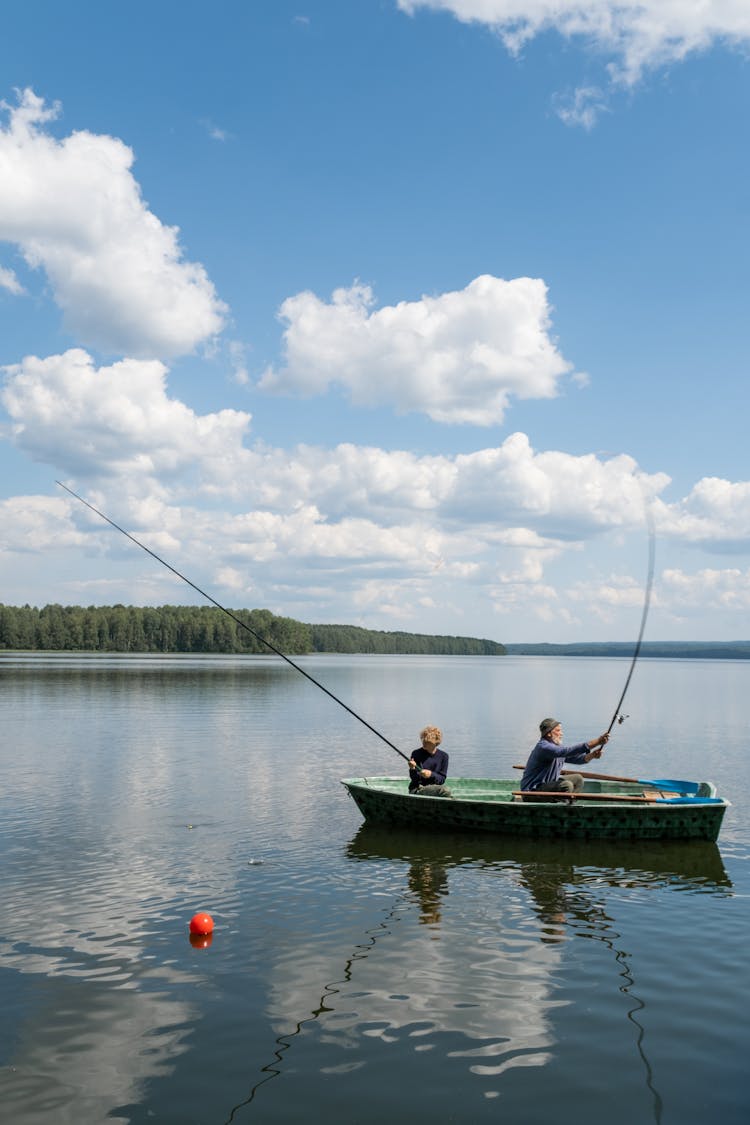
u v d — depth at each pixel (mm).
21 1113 5258
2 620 167500
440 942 8266
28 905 9297
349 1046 6121
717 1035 6312
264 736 24984
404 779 15430
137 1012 6652
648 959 7840
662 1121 5211
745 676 94188
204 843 12242
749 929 8719
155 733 25375
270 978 7328
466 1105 5379
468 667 136500
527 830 12992
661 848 12359
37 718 29531
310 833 13023
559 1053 6031
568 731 27969
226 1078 5680
